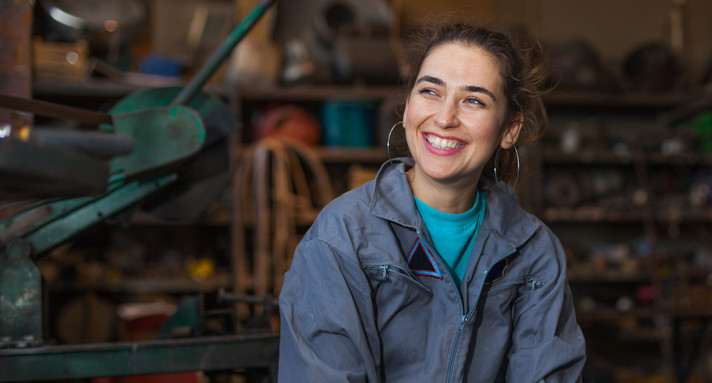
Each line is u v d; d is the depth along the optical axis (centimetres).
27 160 68
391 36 485
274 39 518
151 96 195
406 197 137
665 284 475
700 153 509
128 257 462
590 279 494
